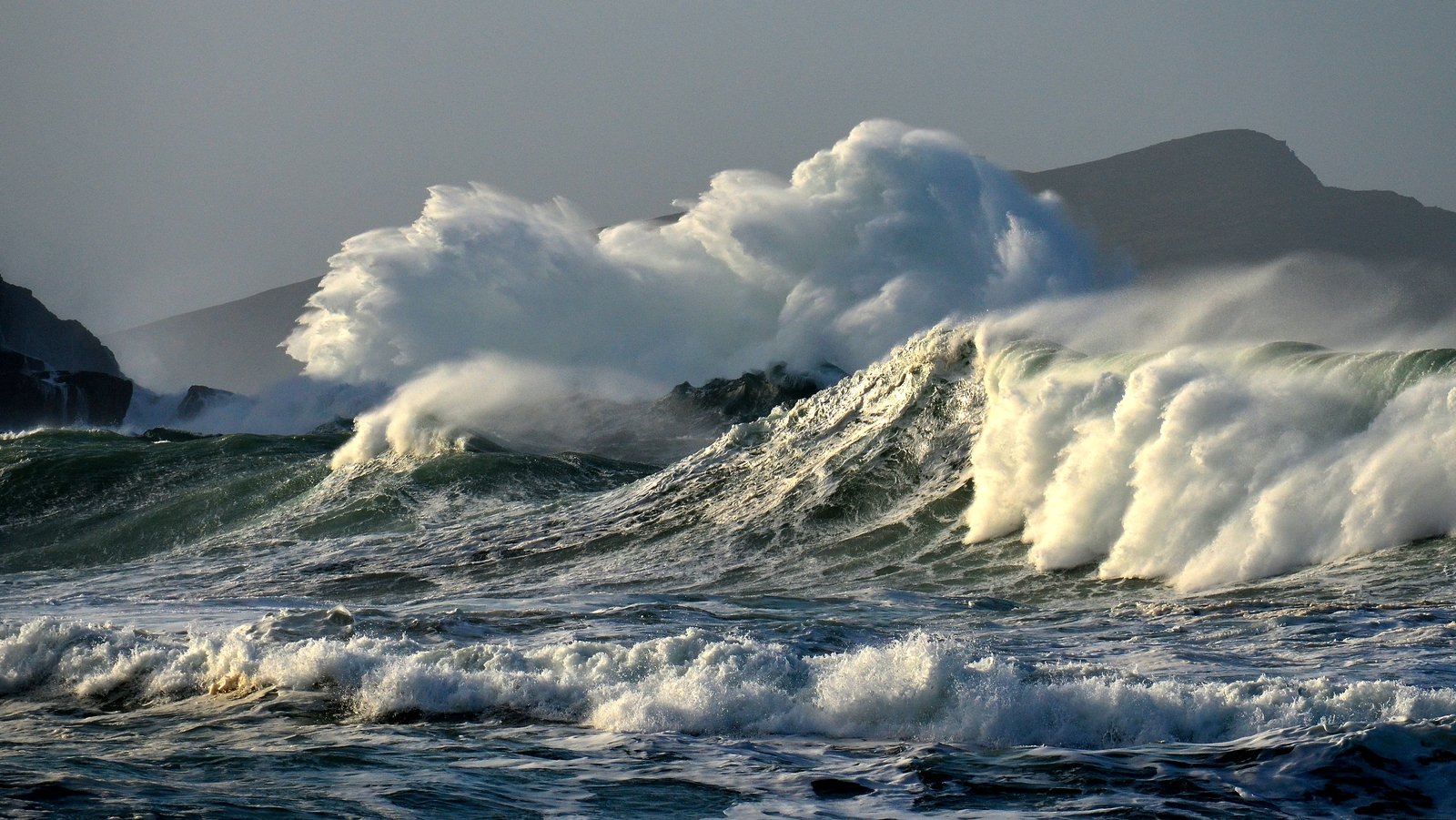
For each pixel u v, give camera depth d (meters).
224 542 116.12
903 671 33.00
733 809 24.39
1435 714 29.47
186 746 30.12
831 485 91.88
